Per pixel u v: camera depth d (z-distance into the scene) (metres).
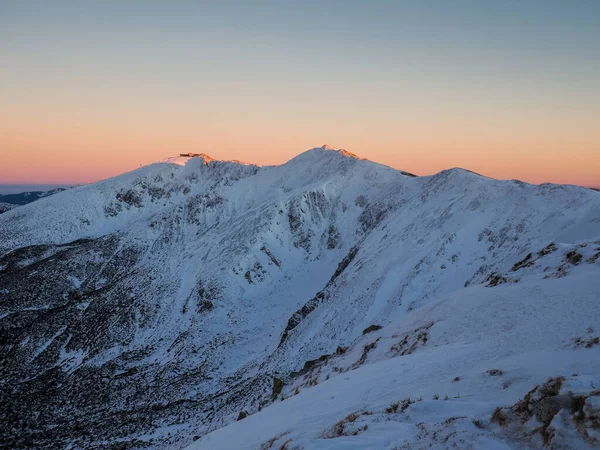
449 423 10.74
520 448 8.86
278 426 18.12
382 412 13.56
